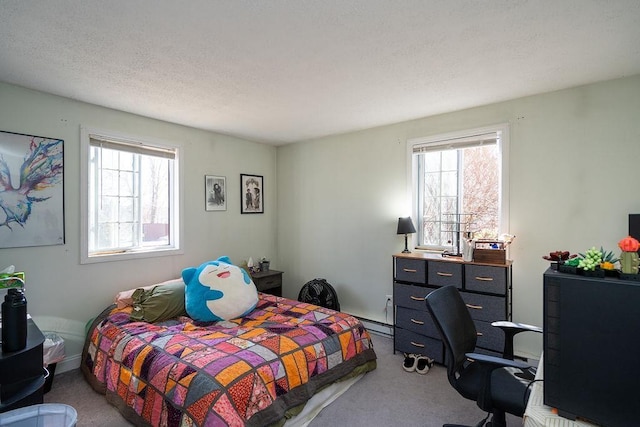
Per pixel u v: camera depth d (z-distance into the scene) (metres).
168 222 3.57
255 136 4.11
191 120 3.38
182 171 3.57
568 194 2.57
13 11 1.54
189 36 1.79
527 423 1.08
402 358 2.99
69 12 1.56
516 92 2.65
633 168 2.33
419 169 3.47
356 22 1.66
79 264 2.81
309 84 2.47
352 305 3.89
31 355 1.35
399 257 3.04
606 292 0.97
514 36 1.80
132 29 1.71
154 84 2.45
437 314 1.69
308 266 4.34
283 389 1.90
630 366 0.94
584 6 1.53
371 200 3.73
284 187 4.62
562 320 1.04
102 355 2.40
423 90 2.60
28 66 2.15
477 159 3.26
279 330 2.39
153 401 1.83
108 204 3.11
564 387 1.04
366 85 2.50
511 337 1.90
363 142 3.79
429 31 1.75
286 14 1.59
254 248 4.38
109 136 3.00
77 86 2.48
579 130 2.53
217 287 2.81
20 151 2.49
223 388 1.66
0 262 2.41
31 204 2.54
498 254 2.59
